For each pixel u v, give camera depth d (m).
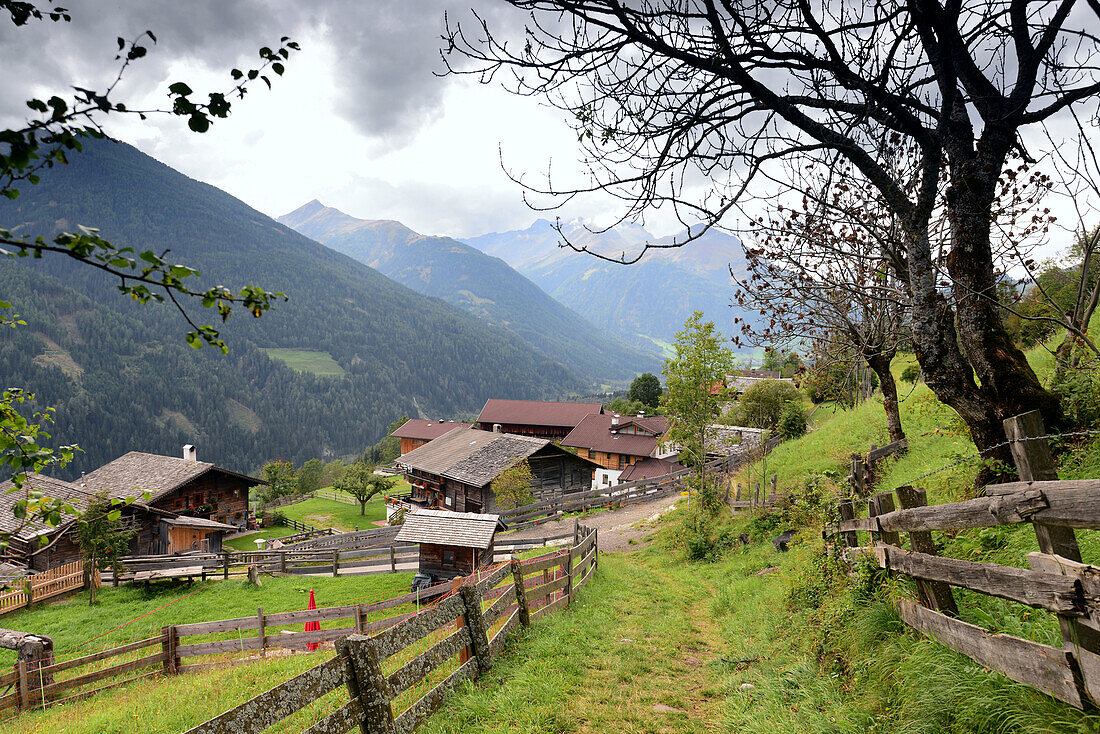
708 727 5.70
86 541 25.27
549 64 3.84
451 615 6.56
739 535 17.89
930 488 9.30
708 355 21.80
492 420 82.75
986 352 5.63
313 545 35.78
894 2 4.00
